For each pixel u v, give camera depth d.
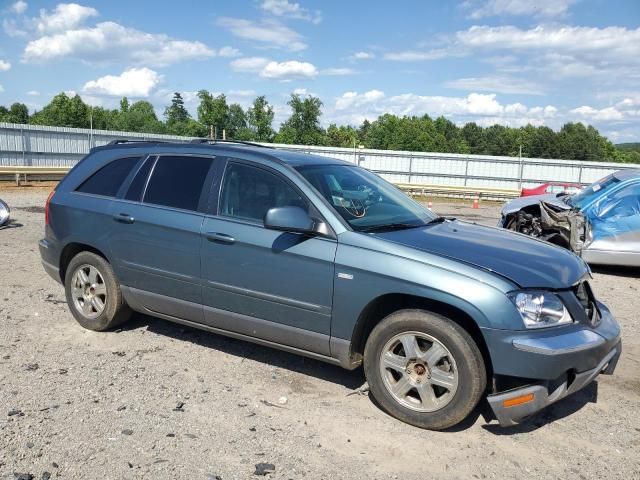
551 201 10.02
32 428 3.67
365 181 5.13
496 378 3.70
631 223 9.42
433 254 3.90
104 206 5.29
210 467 3.34
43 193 20.27
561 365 3.61
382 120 86.81
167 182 5.06
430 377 3.84
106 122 82.31
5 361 4.75
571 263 4.19
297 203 4.39
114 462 3.34
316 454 3.55
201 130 64.12
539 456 3.66
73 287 5.61
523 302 3.66
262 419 3.96
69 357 4.90
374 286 3.94
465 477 3.39
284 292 4.30
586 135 110.38
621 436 3.96
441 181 32.91
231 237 4.50
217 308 4.70
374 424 3.96
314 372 4.81
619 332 4.18
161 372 4.66
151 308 5.16
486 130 129.88
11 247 9.67
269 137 65.31
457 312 3.84
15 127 27.22
